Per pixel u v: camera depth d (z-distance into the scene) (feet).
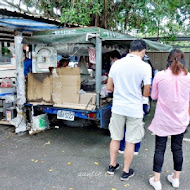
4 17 12.54
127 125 9.43
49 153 12.58
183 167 10.99
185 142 14.16
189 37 30.12
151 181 9.34
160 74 8.66
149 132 16.14
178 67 8.32
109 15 24.98
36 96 15.03
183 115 8.60
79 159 11.84
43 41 13.74
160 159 8.95
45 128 16.40
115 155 10.16
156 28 26.04
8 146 13.56
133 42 9.21
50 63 15.19
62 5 25.11
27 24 13.99
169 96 8.39
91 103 13.38
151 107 23.72
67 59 17.48
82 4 22.27
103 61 17.72
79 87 13.78
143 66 8.90
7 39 21.30
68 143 13.97
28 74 15.03
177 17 25.81
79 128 16.71
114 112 9.50
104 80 14.97
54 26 16.26
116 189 9.21
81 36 12.43
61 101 14.19
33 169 10.84
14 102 18.04
